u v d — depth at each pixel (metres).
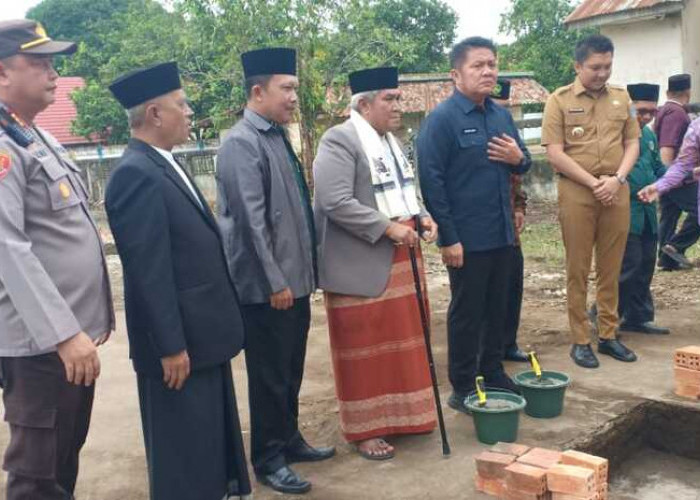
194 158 14.60
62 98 24.69
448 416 4.05
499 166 3.89
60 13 29.02
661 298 6.32
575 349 4.78
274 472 3.38
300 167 3.48
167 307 2.65
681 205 6.86
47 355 2.61
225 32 10.49
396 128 3.72
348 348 3.62
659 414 4.09
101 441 4.07
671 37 10.48
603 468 3.17
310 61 10.41
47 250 2.63
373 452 3.62
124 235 2.64
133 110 2.77
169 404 2.77
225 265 2.90
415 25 24.50
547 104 4.68
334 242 3.61
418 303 3.68
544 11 22.62
